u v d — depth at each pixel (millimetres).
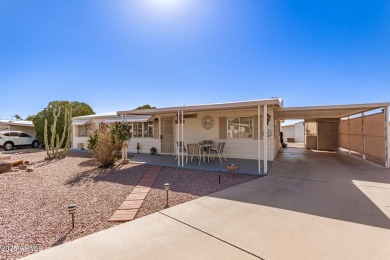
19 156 12930
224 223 3449
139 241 2916
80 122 16109
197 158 10977
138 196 4961
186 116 12188
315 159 10688
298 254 2551
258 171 7480
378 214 3770
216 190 5422
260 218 3633
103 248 2748
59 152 12852
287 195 4910
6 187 5805
